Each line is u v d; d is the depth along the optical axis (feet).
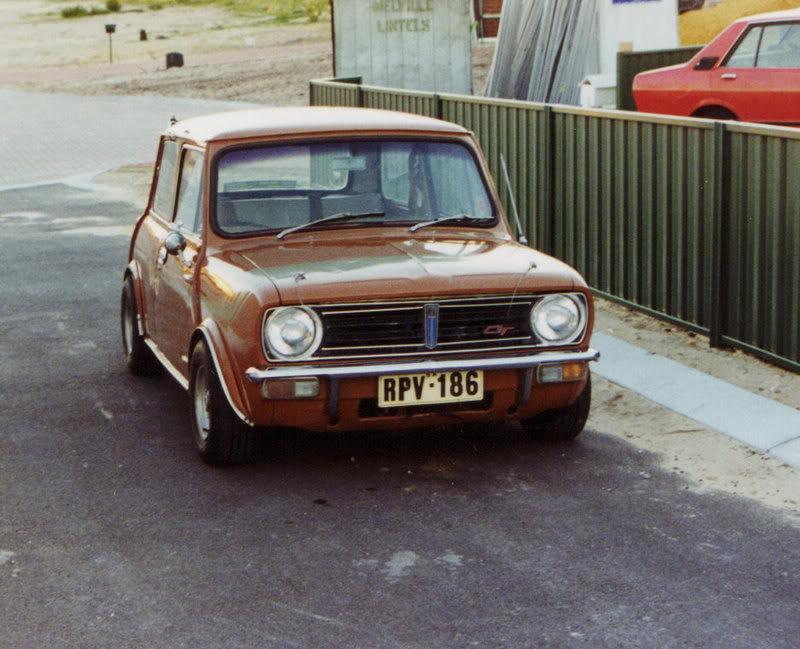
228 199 24.77
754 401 26.96
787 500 21.76
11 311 38.88
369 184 25.29
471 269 22.72
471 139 26.16
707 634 16.75
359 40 75.25
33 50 197.16
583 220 36.91
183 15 225.97
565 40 65.10
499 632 16.89
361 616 17.46
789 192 28.19
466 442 25.26
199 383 24.07
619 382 29.17
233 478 23.31
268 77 141.18
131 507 21.90
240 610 17.72
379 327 22.07
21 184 74.43
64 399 28.91
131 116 115.14
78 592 18.43
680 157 32.01
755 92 50.85
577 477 23.08
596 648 16.38
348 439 25.52
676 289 32.78
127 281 31.12
